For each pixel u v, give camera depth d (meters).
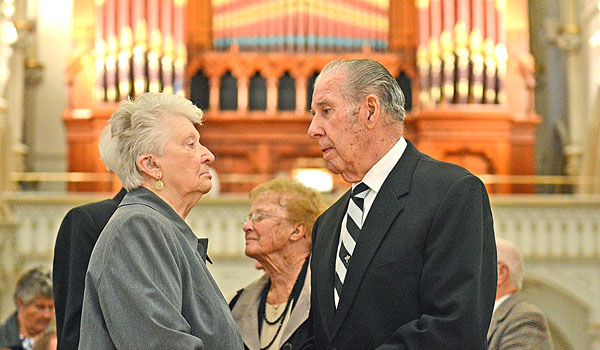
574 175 10.20
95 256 2.13
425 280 2.19
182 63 9.96
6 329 3.82
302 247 3.03
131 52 9.77
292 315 2.88
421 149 9.93
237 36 10.39
